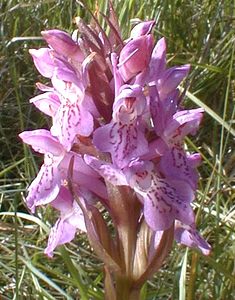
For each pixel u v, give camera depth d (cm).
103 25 19
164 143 10
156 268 10
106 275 11
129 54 10
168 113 10
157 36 23
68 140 10
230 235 16
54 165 11
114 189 10
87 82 10
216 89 22
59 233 11
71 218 11
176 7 24
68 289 15
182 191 10
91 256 17
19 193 19
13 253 16
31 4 23
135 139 10
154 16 22
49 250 11
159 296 15
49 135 11
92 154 10
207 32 24
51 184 11
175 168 10
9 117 21
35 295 15
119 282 11
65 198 11
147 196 10
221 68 22
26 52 23
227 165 19
